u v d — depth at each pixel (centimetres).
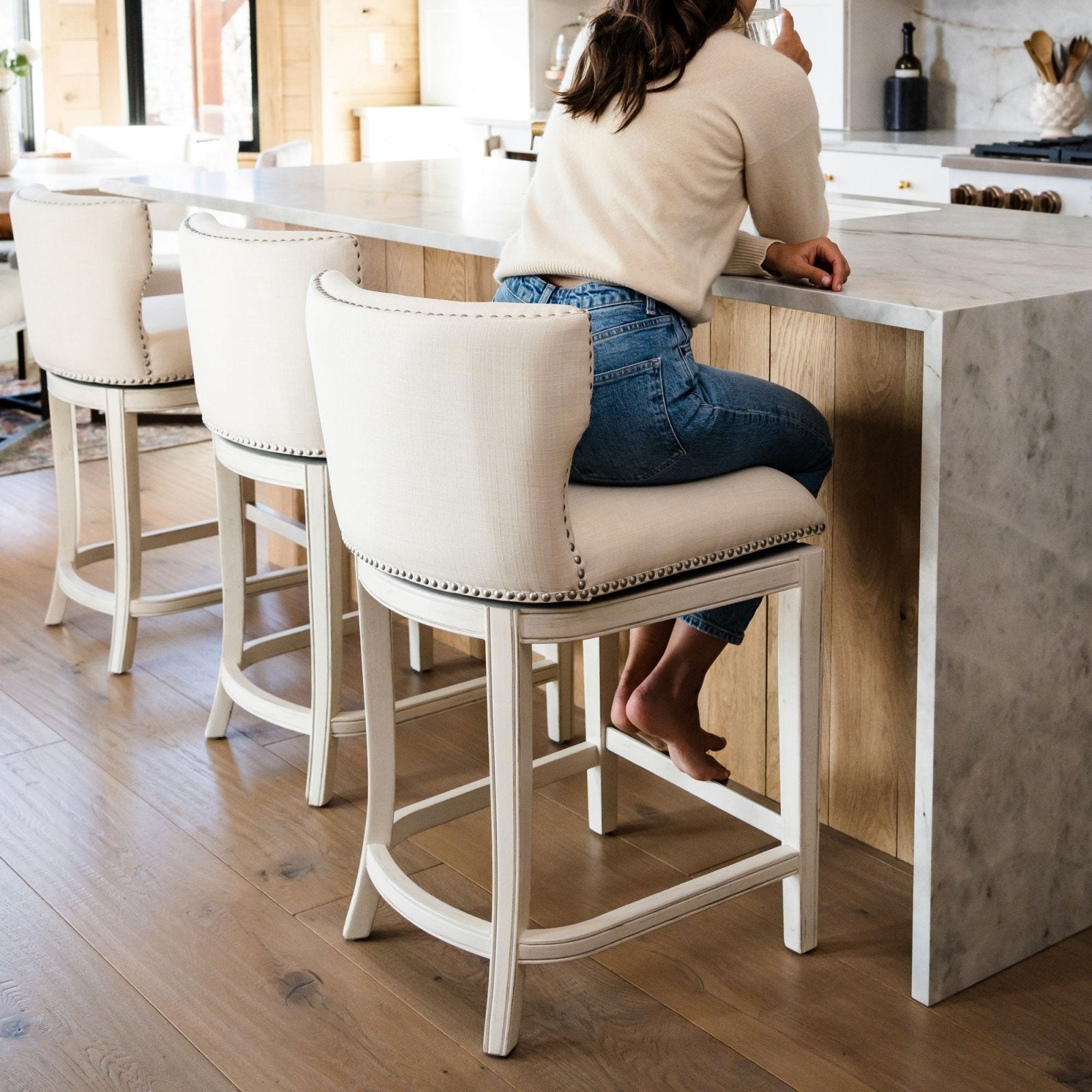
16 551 376
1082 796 203
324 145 695
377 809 197
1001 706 187
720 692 246
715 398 179
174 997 190
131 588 295
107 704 285
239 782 253
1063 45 458
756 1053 179
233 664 262
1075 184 389
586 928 177
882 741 221
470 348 152
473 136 623
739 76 177
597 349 175
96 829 235
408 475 162
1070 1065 176
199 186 308
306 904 213
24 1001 189
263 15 686
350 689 292
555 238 182
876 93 502
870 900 213
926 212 257
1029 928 201
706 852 228
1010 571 183
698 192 177
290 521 311
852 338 209
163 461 458
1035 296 175
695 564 174
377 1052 179
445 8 682
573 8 591
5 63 474
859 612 219
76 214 269
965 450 173
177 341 279
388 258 304
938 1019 186
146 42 704
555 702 265
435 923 183
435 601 172
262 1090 172
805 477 197
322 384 172
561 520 160
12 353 586
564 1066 176
